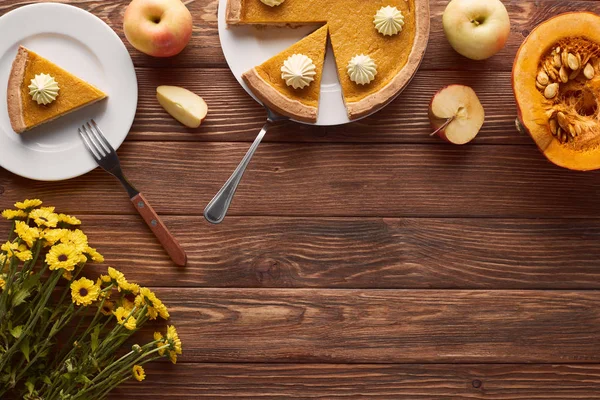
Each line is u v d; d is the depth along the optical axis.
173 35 1.02
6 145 1.04
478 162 1.08
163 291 1.07
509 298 1.08
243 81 1.05
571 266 1.09
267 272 1.07
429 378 1.08
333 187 1.08
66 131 1.05
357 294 1.08
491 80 1.08
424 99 1.08
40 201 1.01
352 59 1.03
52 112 1.03
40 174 1.04
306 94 1.05
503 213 1.09
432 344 1.08
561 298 1.08
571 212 1.09
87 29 1.04
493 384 1.08
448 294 1.08
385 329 1.08
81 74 1.05
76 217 1.06
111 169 1.04
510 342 1.08
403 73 1.04
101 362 1.00
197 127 1.07
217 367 1.07
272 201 1.07
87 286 0.96
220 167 1.07
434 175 1.08
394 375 1.08
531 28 1.08
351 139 1.08
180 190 1.07
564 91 1.04
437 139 1.08
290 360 1.07
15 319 1.00
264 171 1.07
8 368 0.96
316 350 1.07
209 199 1.07
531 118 1.01
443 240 1.08
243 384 1.07
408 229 1.08
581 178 1.09
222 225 1.07
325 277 1.08
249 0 1.04
